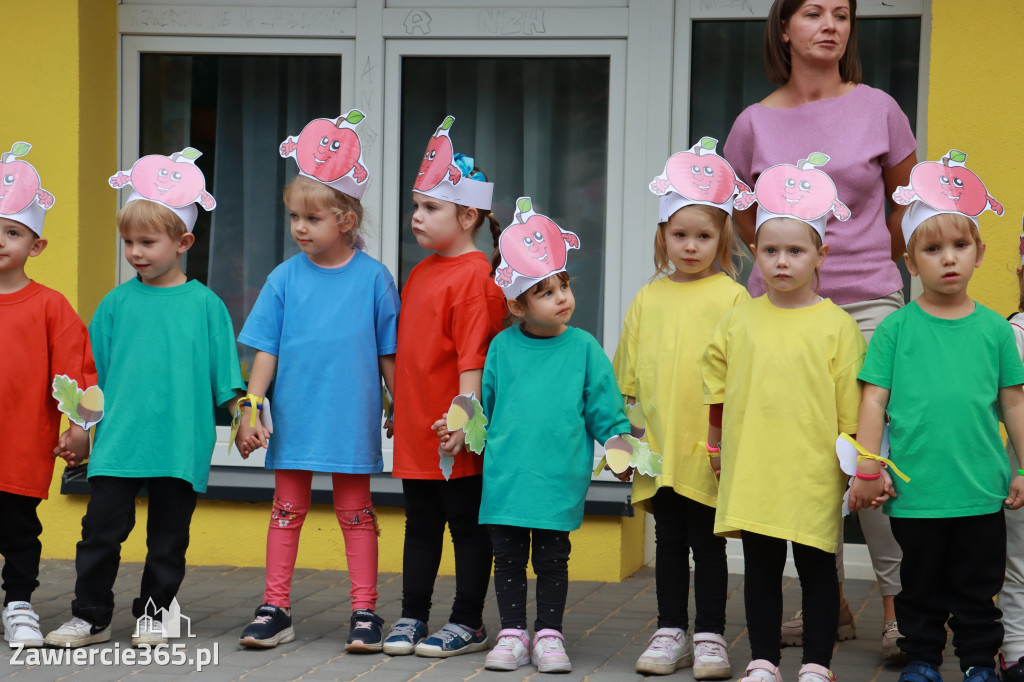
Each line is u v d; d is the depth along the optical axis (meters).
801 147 4.28
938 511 3.54
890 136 4.27
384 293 4.36
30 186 4.22
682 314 4.04
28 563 4.30
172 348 4.25
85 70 5.81
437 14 5.95
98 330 4.33
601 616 4.78
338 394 4.26
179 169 4.31
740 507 3.65
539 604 4.05
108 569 4.21
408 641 4.17
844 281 4.22
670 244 4.05
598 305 5.97
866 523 4.17
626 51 5.83
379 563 5.59
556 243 4.02
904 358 3.62
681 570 4.08
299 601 4.98
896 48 5.58
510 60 6.00
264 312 4.36
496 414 4.08
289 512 4.33
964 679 3.59
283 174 6.19
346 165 4.27
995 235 5.01
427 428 4.20
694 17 5.76
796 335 3.68
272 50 6.08
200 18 6.08
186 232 4.30
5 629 4.26
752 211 4.55
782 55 4.43
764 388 3.68
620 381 4.18
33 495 4.22
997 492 3.55
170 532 4.27
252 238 6.22
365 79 6.01
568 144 5.98
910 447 3.57
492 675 3.89
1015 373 3.59
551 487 3.98
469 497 4.22
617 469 3.93
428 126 6.07
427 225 4.20
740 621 4.71
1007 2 4.98
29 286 4.28
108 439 4.20
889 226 4.47
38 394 4.23
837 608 3.68
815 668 3.62
